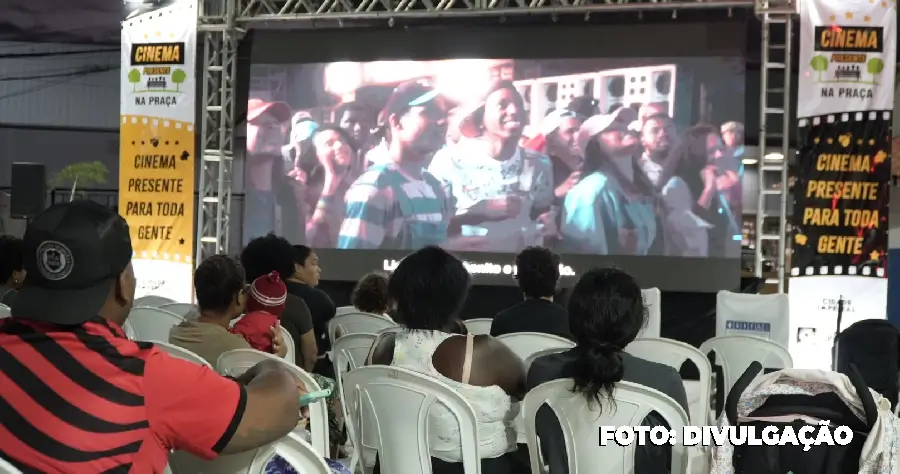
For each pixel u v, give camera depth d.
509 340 3.46
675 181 7.16
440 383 2.26
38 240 1.28
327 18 7.31
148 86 7.46
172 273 7.47
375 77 7.66
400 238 7.67
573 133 7.35
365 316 4.30
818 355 6.51
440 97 7.57
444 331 2.48
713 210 7.09
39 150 12.35
